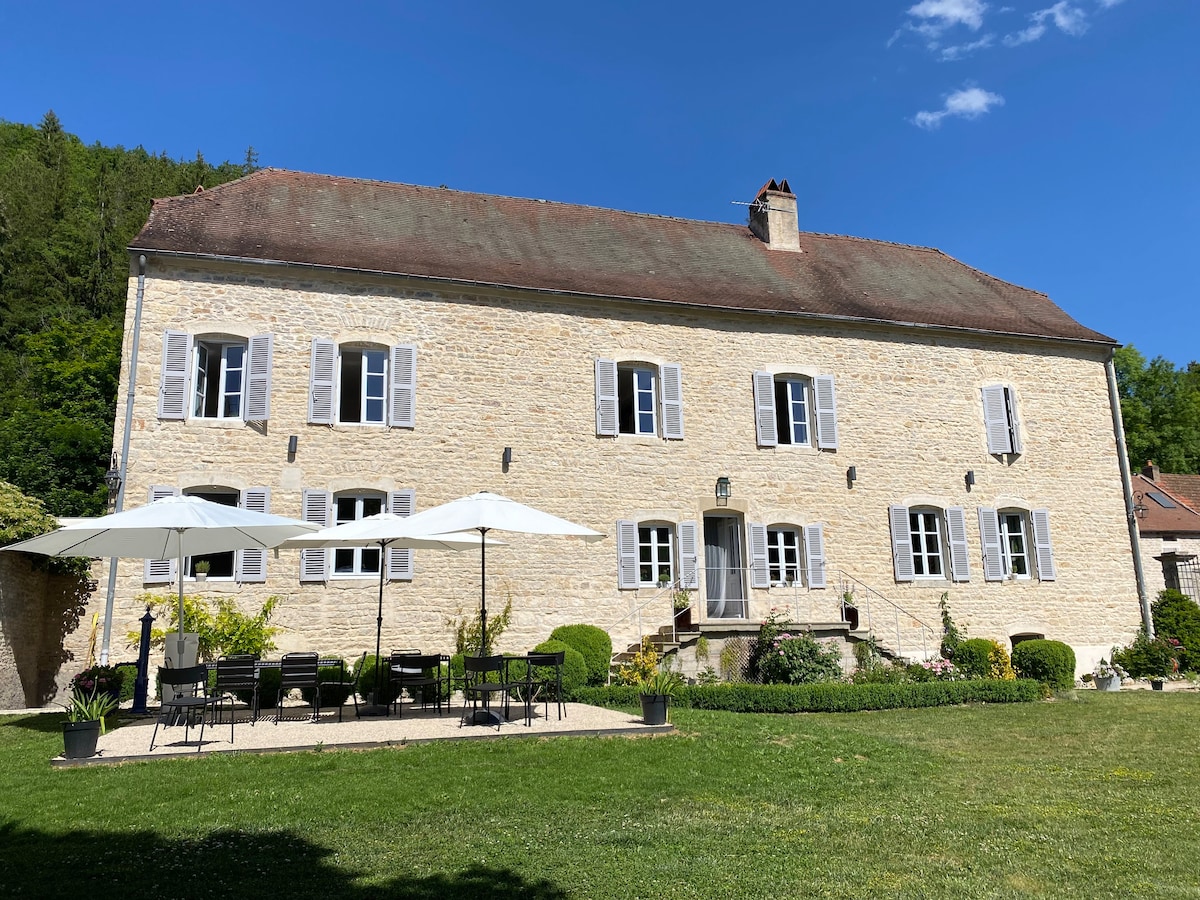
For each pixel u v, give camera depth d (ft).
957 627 57.52
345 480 47.65
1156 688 55.06
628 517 52.44
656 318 55.52
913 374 60.49
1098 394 64.85
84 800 22.13
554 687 42.34
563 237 61.21
